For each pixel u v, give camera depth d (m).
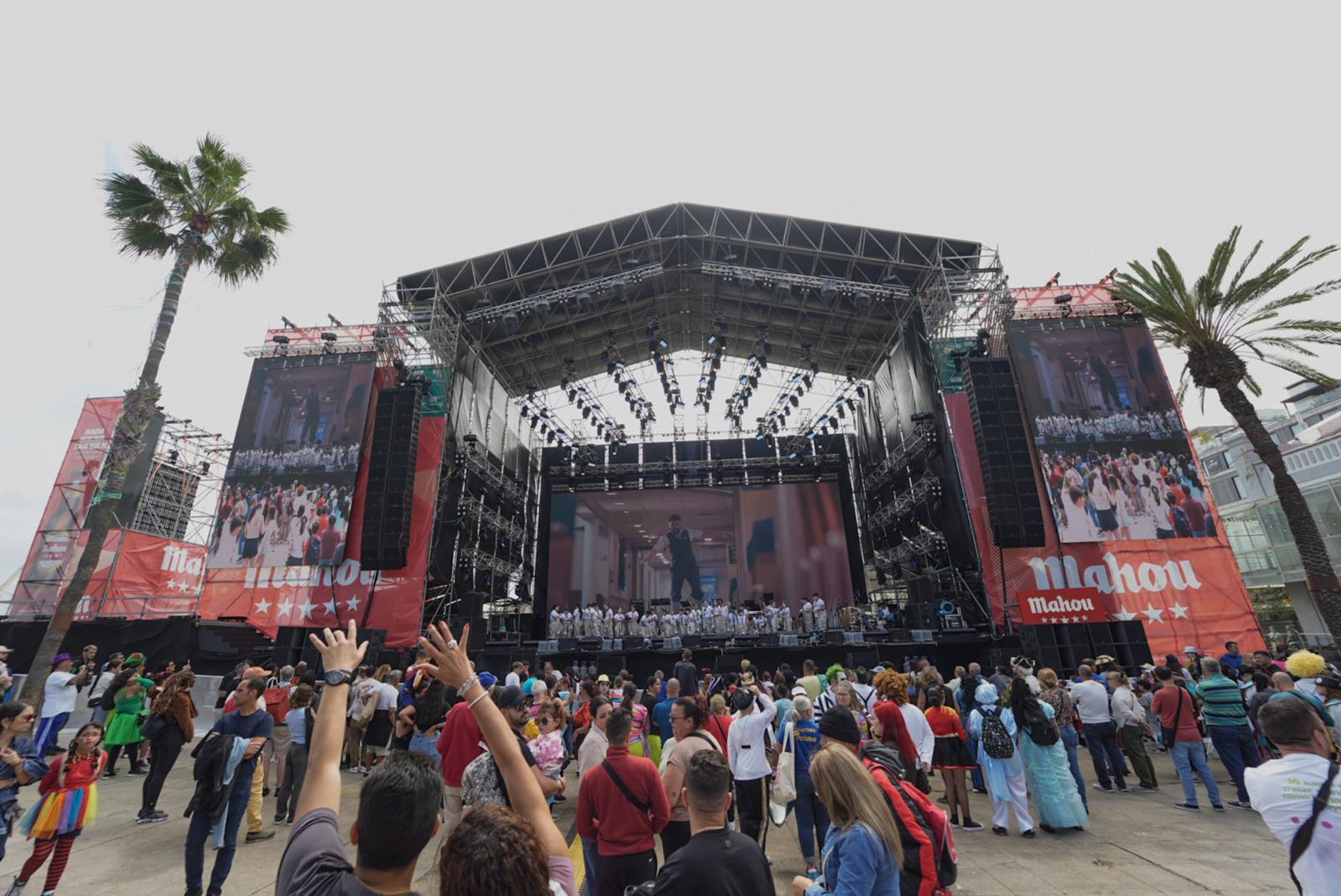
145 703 11.00
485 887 1.49
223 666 18.91
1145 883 5.67
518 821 1.68
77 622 18.88
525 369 31.22
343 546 19.17
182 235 15.92
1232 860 6.24
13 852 6.82
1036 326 20.89
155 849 6.88
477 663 20.02
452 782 4.92
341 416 20.59
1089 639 17.75
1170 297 16.47
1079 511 18.77
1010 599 18.66
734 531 30.47
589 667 21.17
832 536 30.03
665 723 7.47
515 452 31.83
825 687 8.78
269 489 19.83
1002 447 19.25
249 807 7.21
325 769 1.90
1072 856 6.45
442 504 22.08
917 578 24.42
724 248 26.27
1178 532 18.45
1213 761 11.52
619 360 29.81
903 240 24.12
